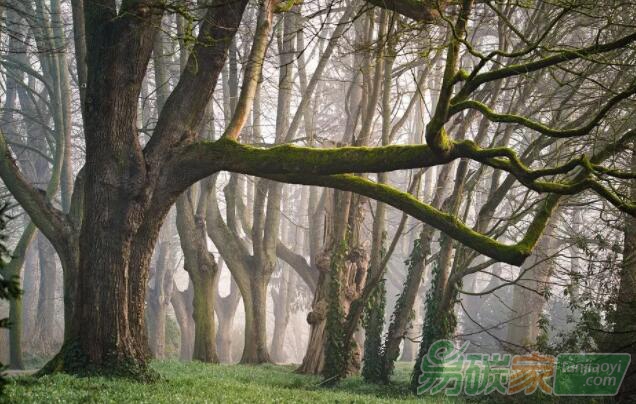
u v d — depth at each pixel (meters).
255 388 18.41
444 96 13.91
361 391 23.22
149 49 18.33
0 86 44.53
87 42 18.30
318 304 31.02
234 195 37.53
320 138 32.66
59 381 15.45
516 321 38.25
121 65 18.02
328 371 24.86
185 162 18.42
